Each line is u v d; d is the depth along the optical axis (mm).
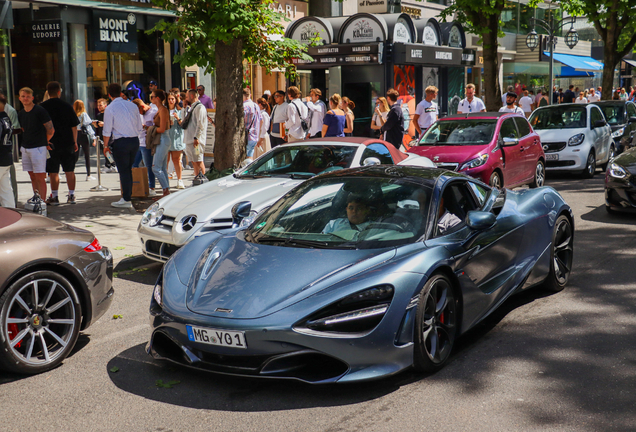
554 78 40594
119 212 10102
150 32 10180
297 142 8180
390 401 3658
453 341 4250
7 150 8500
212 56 10797
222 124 10602
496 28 18406
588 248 7586
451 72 20031
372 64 17016
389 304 3725
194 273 4250
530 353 4371
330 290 3725
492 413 3488
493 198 5223
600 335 4699
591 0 23359
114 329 5184
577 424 3344
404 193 4617
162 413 3609
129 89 12203
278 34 11648
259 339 3604
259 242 4453
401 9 25031
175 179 13805
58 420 3574
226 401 3732
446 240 4336
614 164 9602
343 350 3604
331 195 4777
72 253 4527
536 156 12047
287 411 3574
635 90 35656
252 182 7250
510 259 5027
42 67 16078
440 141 11109
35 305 4258
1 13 14992
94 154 16953
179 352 4133
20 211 4816
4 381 4160
